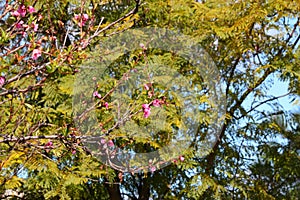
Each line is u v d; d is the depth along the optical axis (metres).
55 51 2.71
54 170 4.28
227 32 5.78
